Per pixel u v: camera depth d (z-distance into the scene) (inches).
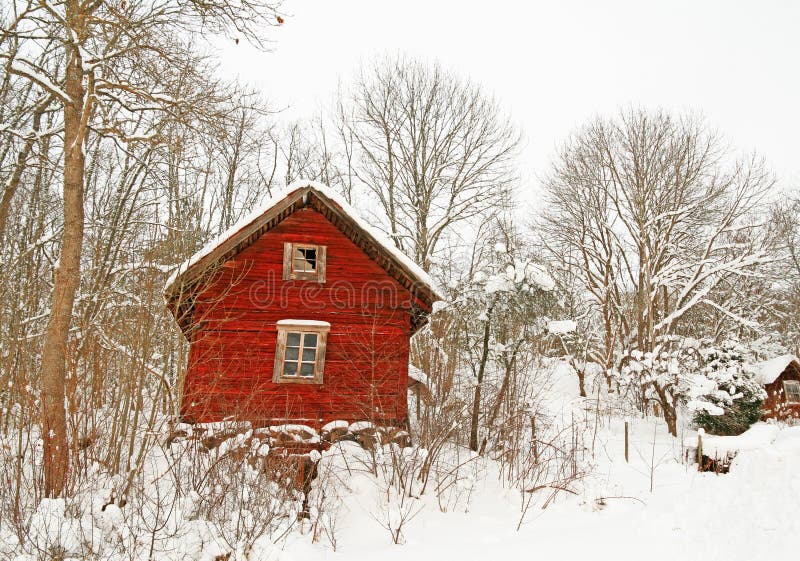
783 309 1213.7
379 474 398.0
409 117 957.2
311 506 333.4
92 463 331.6
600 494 402.6
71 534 256.7
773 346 1071.6
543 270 557.9
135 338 351.9
